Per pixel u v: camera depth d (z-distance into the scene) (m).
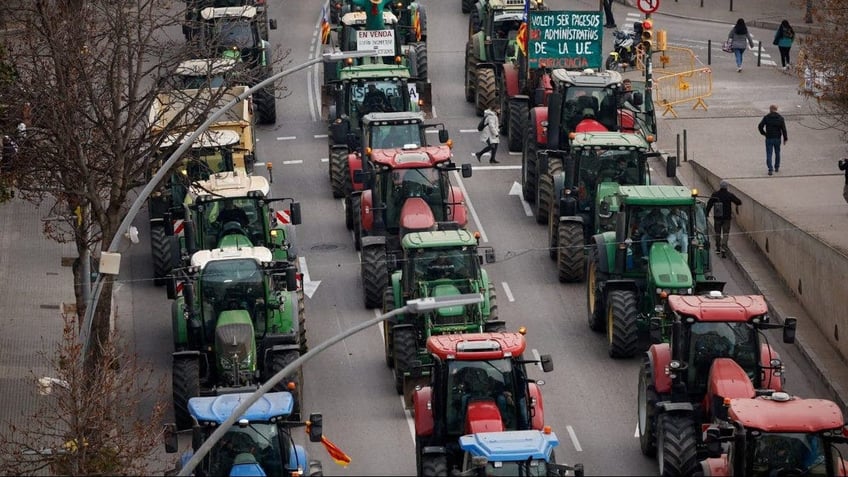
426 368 120.75
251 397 91.56
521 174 175.62
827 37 174.12
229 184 139.38
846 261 130.50
